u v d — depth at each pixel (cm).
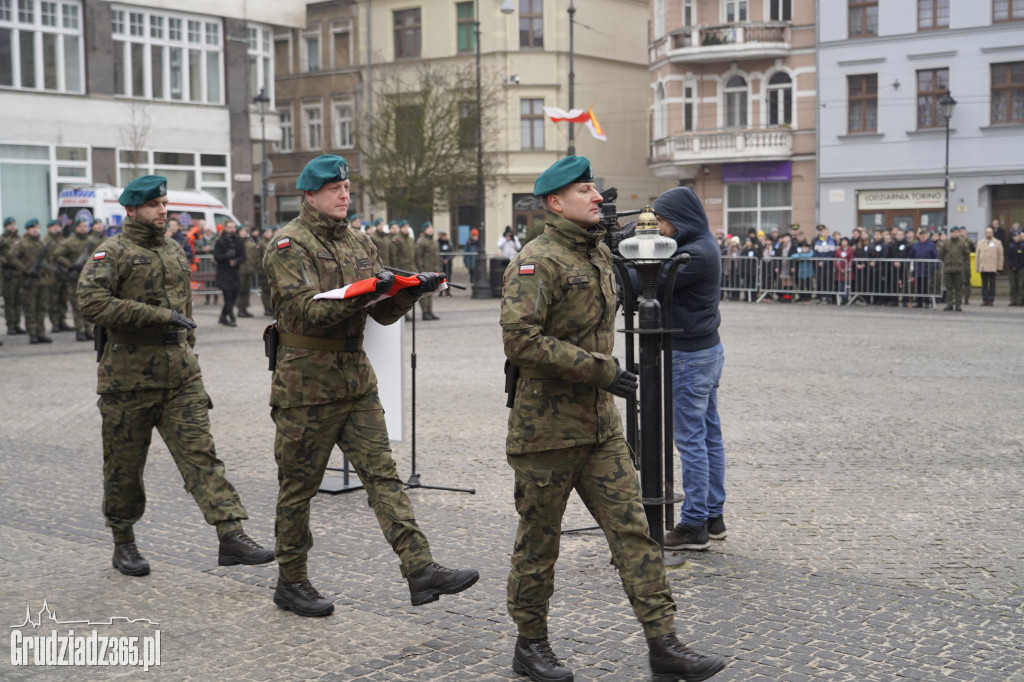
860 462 837
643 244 527
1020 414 1041
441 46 4616
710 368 593
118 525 572
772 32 3919
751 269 2777
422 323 2116
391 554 607
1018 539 623
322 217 492
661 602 409
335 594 538
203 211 3130
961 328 1961
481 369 1405
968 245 2422
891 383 1255
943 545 612
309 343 486
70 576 568
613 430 423
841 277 2612
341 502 734
